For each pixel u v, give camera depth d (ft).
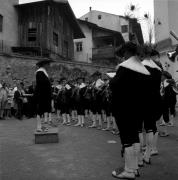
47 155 19.44
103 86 33.09
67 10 104.99
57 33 104.01
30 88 51.29
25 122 43.14
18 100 49.55
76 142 24.54
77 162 17.37
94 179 13.96
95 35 134.41
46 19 95.71
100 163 17.07
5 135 29.22
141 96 14.42
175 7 64.69
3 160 18.15
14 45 96.12
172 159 18.11
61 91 39.86
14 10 96.68
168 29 64.34
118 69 14.32
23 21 98.22
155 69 16.78
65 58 113.50
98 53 123.65
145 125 17.10
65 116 39.50
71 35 121.70
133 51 14.79
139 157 16.34
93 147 22.17
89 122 41.78
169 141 24.89
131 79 14.10
